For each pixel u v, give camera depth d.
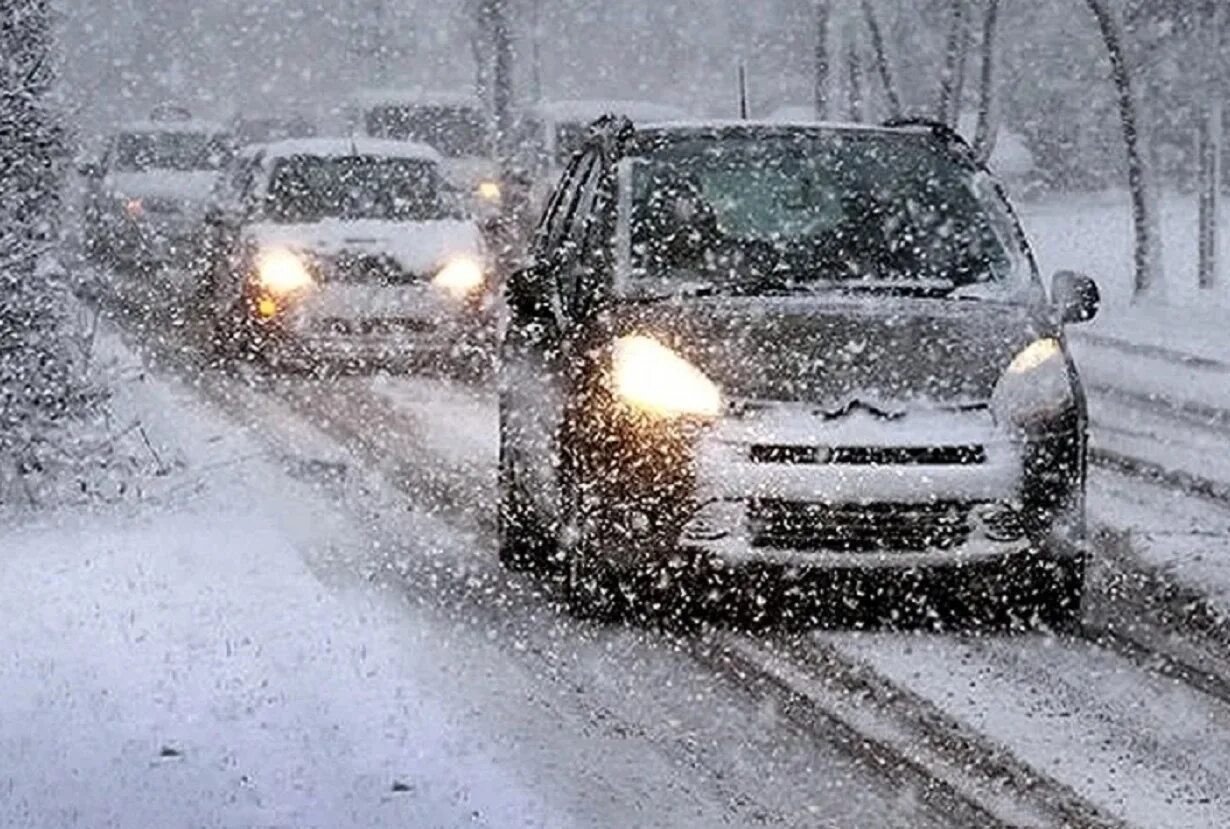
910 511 19.16
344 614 19.45
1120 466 29.89
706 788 15.23
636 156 22.62
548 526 21.53
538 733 16.55
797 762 15.88
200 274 47.69
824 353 19.55
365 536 24.50
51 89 24.55
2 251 24.06
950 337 19.83
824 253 21.48
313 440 32.09
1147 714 17.20
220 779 14.84
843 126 23.42
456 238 41.28
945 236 21.84
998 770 15.72
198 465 27.52
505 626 20.02
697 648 19.27
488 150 74.50
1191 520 25.48
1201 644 19.47
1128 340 45.62
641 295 20.75
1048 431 19.58
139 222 61.56
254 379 39.47
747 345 19.62
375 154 43.41
